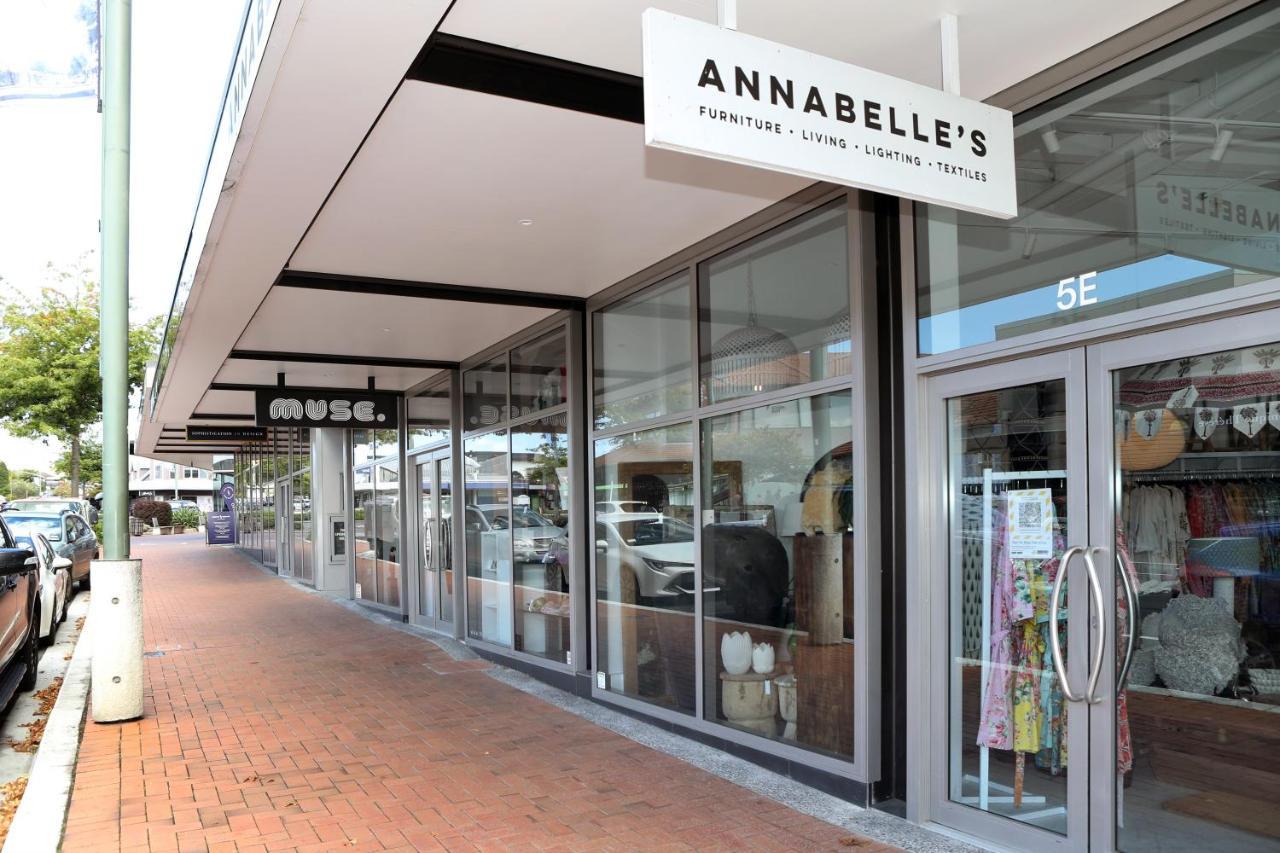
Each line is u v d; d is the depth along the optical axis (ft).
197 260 20.38
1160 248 12.08
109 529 23.32
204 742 21.02
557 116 13.92
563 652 26.76
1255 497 11.24
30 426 94.43
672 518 21.68
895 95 10.30
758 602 18.86
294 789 17.63
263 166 15.07
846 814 15.74
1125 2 11.43
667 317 22.03
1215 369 11.64
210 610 46.19
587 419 25.58
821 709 17.21
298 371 36.76
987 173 11.06
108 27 23.36
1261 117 11.10
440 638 36.22
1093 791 12.70
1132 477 12.50
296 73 12.11
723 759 19.16
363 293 23.54
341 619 42.60
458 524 35.06
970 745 14.87
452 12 11.34
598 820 15.81
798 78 9.58
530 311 26.32
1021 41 12.37
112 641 22.85
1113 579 12.59
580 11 11.37
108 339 23.48
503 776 18.33
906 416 15.62
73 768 19.12
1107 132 12.76
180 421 61.00
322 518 56.95
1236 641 11.50
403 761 19.42
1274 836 11.16
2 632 23.79
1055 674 13.57
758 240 18.92
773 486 18.40
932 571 15.31
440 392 37.11
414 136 14.56
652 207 18.10
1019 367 13.91
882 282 16.24
